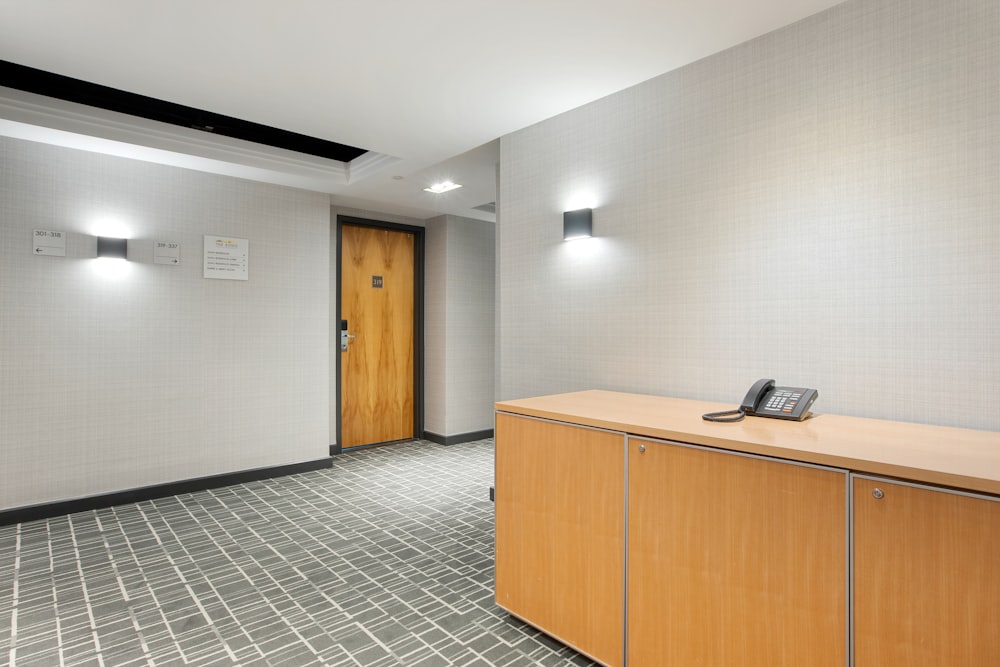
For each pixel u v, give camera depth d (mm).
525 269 3031
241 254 4059
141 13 1911
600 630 1800
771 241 2037
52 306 3309
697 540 1552
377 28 2023
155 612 2201
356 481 4160
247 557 2744
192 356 3846
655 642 1651
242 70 2354
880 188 1775
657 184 2410
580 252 2740
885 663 1235
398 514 3408
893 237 1747
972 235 1600
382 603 2281
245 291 4090
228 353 4012
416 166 3746
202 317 3887
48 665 1848
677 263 2334
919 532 1188
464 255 5574
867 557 1259
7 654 1908
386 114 2838
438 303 5543
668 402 2182
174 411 3771
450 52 2195
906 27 1723
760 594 1430
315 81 2467
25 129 3010
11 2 1840
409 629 2080
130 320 3588
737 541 1471
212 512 3430
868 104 1802
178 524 3213
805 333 1947
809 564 1346
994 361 1565
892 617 1227
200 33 2051
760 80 2072
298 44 2139
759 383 1893
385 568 2623
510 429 2119
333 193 4523
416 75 2395
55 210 3312
